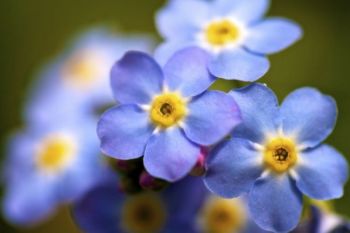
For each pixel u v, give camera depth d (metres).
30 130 0.09
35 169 0.09
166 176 0.06
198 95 0.06
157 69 0.06
